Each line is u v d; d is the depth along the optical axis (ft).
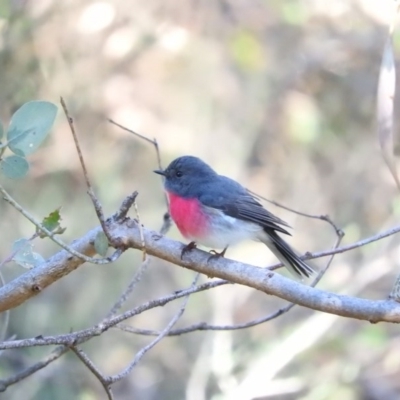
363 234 48.06
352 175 49.16
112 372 42.98
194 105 46.68
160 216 44.78
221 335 39.50
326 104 49.16
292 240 47.11
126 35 43.24
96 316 43.04
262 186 48.44
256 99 48.73
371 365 42.70
